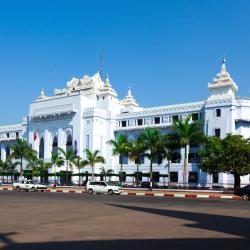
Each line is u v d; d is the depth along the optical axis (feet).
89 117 274.77
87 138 273.95
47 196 124.98
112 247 34.53
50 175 261.03
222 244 36.29
